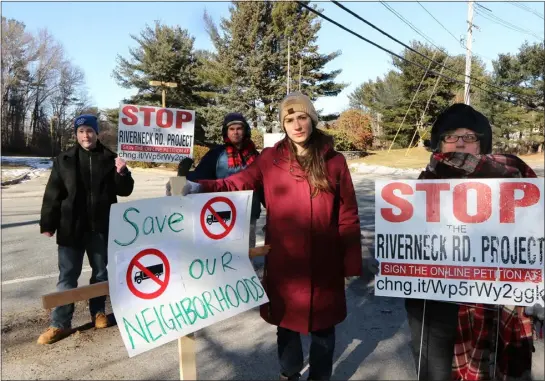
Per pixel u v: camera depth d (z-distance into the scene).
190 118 5.01
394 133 39.88
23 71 56.12
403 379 3.16
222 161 4.75
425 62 35.97
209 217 2.57
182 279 2.45
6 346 3.70
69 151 3.71
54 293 2.09
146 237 2.35
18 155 53.25
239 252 2.67
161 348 3.70
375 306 4.64
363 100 48.16
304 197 2.61
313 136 2.70
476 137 2.51
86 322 4.18
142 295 2.31
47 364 3.40
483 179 2.46
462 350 2.50
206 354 3.62
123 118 4.73
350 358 3.50
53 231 3.72
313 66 35.41
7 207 12.22
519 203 2.42
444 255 2.53
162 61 35.12
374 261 2.64
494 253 2.46
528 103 36.16
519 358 2.47
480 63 40.81
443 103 36.28
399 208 2.59
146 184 18.42
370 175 23.02
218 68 35.00
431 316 2.57
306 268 2.62
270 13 35.00
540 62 34.72
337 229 2.73
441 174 2.57
